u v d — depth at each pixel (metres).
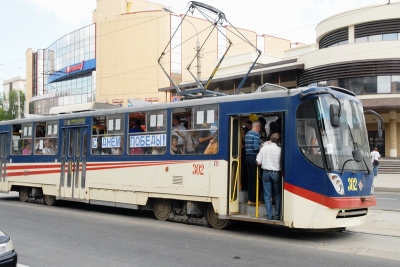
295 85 35.25
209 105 9.87
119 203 11.79
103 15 54.16
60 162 13.72
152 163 10.97
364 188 8.61
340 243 8.42
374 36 32.03
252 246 8.13
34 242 8.58
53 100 62.72
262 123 9.86
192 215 10.52
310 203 8.24
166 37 49.22
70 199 13.23
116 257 7.37
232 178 9.51
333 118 8.00
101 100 52.31
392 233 9.41
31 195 15.35
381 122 9.12
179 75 49.78
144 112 11.32
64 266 6.82
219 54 52.69
